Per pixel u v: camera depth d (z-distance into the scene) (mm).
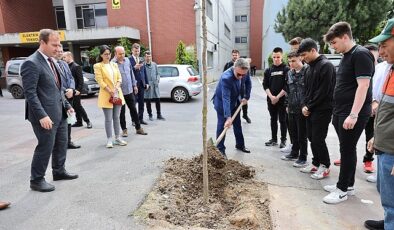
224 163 4285
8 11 20219
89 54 19156
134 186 3785
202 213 3174
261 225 2980
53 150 3943
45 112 3498
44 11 23062
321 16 17938
